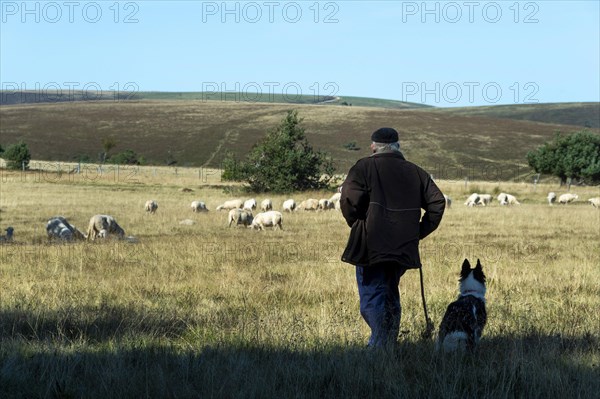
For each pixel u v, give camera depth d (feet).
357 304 34.14
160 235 79.87
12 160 254.88
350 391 18.67
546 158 243.60
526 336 25.27
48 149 387.55
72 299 35.45
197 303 35.45
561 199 156.87
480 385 19.43
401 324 27.27
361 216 22.77
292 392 18.53
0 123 451.94
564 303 34.65
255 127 441.68
